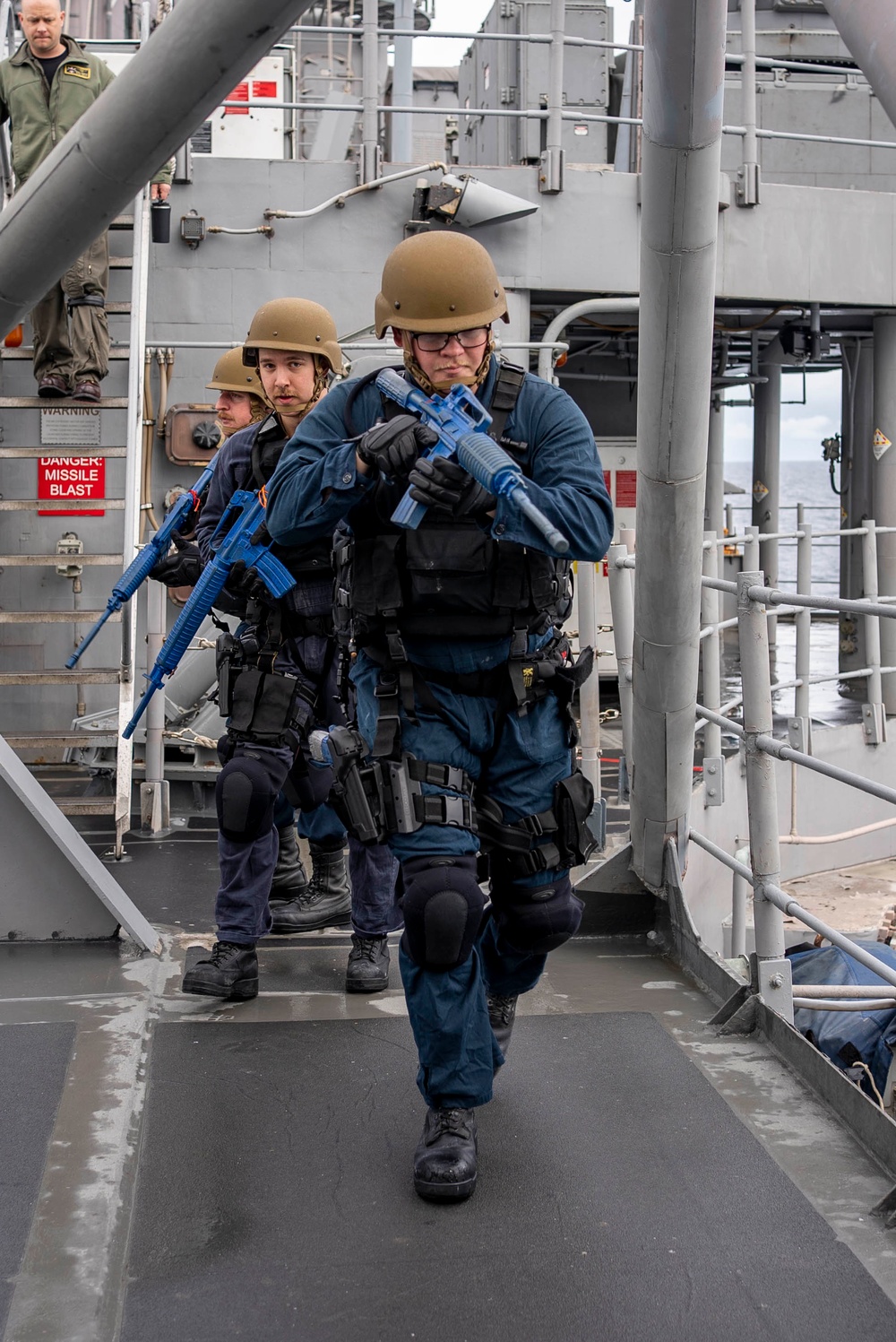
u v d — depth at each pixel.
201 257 8.12
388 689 2.74
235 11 2.57
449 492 2.47
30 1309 2.26
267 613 3.84
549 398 2.77
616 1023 3.61
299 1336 2.21
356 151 9.65
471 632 2.70
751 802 3.60
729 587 3.66
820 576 44.50
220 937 3.76
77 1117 2.97
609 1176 2.74
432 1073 2.70
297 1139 2.90
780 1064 3.32
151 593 6.24
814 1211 2.60
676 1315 2.27
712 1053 3.40
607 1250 2.47
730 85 11.13
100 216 3.12
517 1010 3.72
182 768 6.71
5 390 7.92
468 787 2.74
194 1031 3.53
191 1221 2.57
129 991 3.82
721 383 13.01
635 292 8.65
